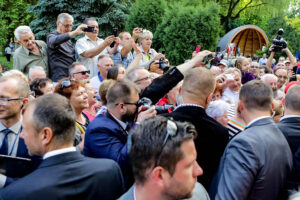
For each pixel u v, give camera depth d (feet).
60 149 4.59
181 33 30.78
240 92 6.54
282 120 7.11
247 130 5.95
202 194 4.29
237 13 89.92
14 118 6.26
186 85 6.37
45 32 37.81
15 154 6.06
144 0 34.50
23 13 57.36
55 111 4.53
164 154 3.15
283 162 5.73
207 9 31.22
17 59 14.57
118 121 6.66
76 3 38.27
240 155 5.49
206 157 6.27
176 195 3.29
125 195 3.66
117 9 40.16
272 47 20.44
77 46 15.69
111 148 6.08
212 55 15.25
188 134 3.28
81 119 9.21
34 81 9.38
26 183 4.18
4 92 6.04
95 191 4.54
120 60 17.38
